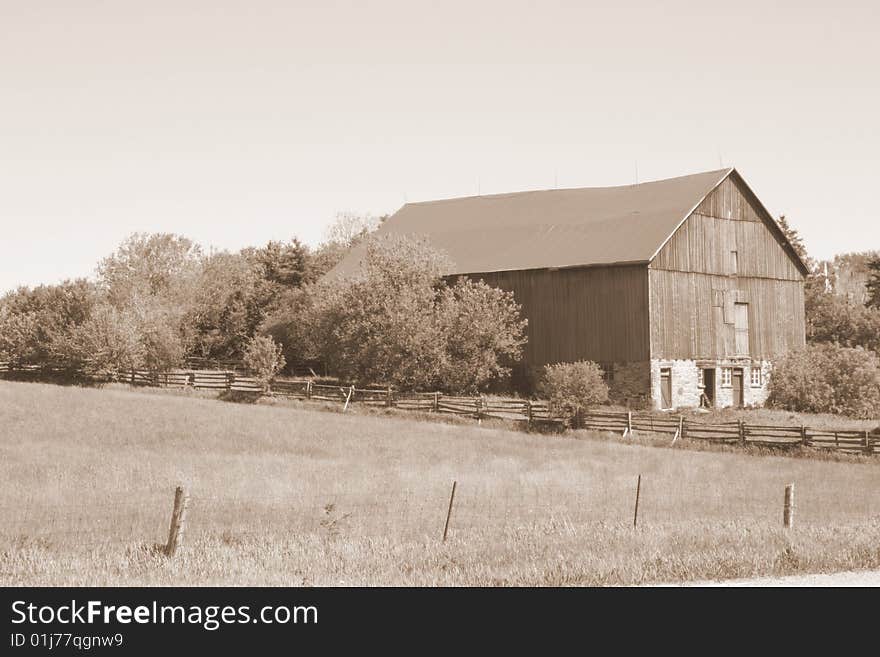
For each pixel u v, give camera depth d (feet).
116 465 92.48
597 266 176.96
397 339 169.17
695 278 181.78
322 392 171.01
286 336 210.59
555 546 56.54
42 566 49.78
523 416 151.74
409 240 195.00
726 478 100.07
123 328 195.31
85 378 193.88
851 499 86.84
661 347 173.17
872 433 128.67
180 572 49.06
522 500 80.59
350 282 181.06
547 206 216.33
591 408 156.35
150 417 133.49
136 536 60.34
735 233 191.52
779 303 198.29
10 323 206.28
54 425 122.42
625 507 78.28
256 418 137.80
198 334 234.17
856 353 173.37
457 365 170.91
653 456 117.60
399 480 89.86
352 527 63.93
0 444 106.22
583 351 178.60
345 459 105.09
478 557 53.57
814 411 174.40
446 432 134.62
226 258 293.43
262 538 58.80
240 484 83.61
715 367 183.21
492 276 190.29
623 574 49.34
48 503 72.38
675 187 195.21
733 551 54.75
